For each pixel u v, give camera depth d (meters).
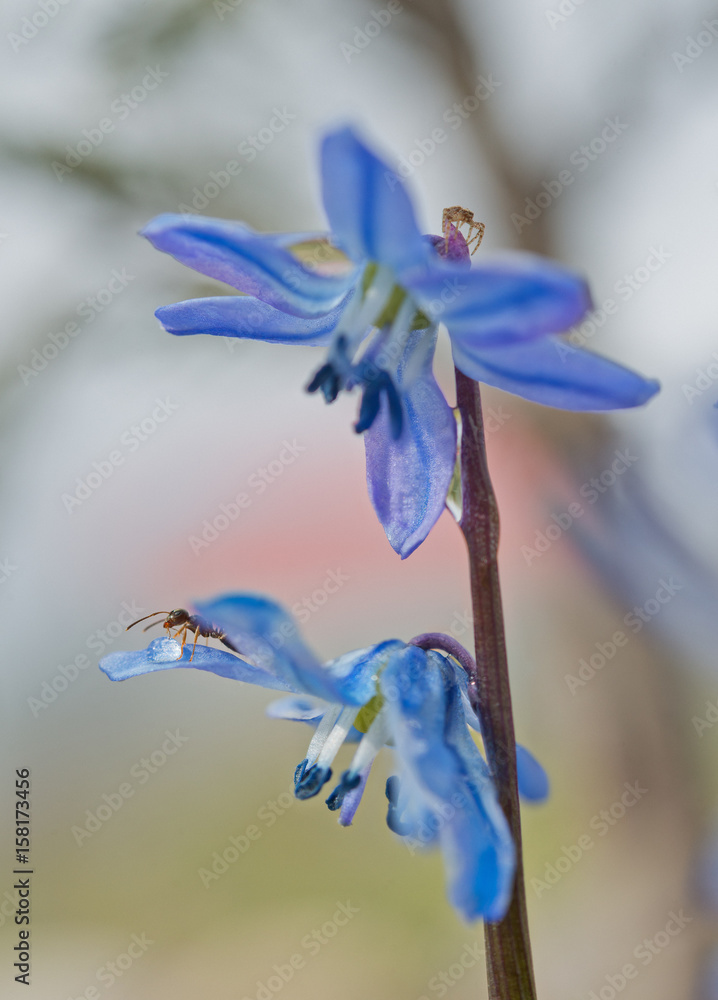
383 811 0.46
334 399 0.18
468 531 0.18
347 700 0.18
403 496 0.18
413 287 0.18
